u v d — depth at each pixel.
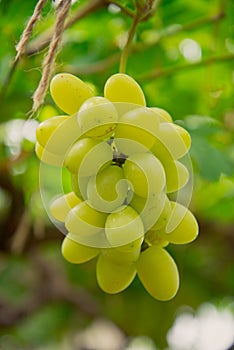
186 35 0.81
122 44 0.79
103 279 0.44
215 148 0.69
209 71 0.80
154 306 1.35
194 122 0.79
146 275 0.43
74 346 1.55
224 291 1.31
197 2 0.74
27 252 1.04
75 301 1.38
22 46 0.44
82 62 0.79
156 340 1.39
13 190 0.89
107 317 1.39
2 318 1.34
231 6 0.73
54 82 0.42
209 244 1.14
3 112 0.78
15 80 0.72
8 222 0.93
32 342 1.49
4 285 1.33
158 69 0.80
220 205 1.00
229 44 0.81
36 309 1.37
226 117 0.86
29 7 0.63
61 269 1.37
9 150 0.85
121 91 0.42
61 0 0.43
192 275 1.28
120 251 0.42
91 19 0.74
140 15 0.50
